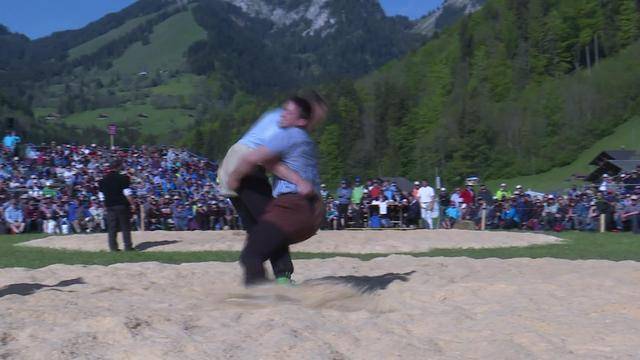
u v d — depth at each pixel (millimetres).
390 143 96688
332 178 94125
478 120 86000
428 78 110125
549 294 5977
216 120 130500
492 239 15734
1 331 4453
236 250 14039
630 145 80438
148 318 4793
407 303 5828
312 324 4574
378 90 103938
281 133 6016
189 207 25234
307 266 9078
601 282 6645
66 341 4199
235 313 5051
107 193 13656
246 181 6355
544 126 86562
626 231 22219
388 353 4051
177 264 9273
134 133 125750
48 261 11375
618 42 100812
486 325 4758
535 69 100438
